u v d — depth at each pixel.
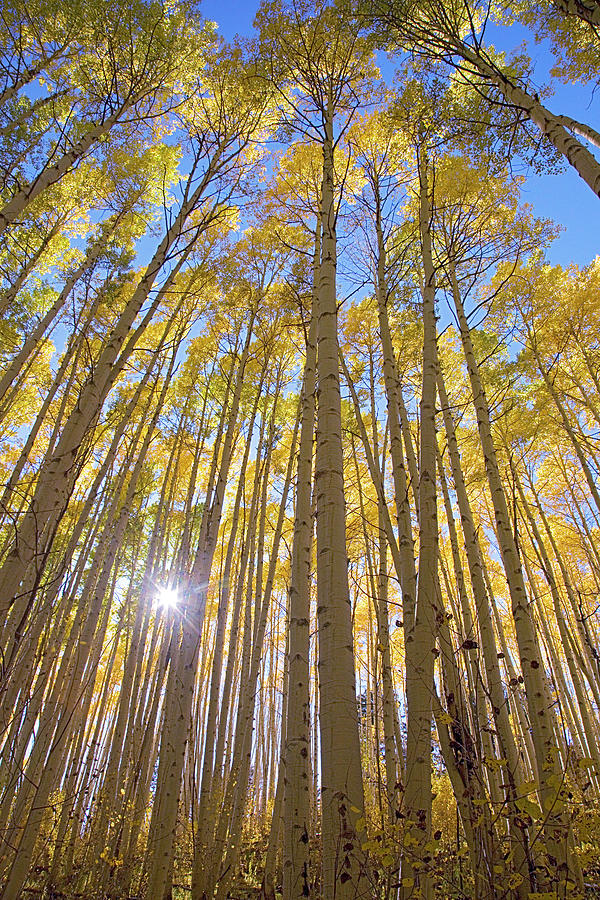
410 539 4.55
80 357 8.40
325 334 3.89
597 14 4.21
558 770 3.90
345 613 2.82
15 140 7.19
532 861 2.75
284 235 8.81
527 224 6.94
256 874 8.80
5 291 8.80
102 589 6.27
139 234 9.34
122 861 6.67
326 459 3.30
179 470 12.62
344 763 2.39
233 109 7.46
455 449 6.88
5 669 2.72
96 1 6.59
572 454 12.16
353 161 7.25
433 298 4.86
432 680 2.97
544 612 12.91
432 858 2.48
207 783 6.47
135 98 7.16
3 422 10.40
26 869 3.88
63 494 3.93
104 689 11.09
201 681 13.19
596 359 10.24
